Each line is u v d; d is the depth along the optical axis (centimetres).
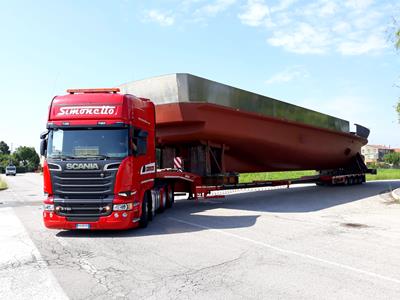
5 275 530
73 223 791
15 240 777
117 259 615
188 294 448
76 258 624
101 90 912
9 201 1694
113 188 792
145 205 912
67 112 834
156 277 516
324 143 1958
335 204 1396
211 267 564
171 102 1198
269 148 1588
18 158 10750
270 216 1091
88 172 792
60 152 811
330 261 598
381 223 966
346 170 2350
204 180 1333
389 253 650
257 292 454
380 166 6662
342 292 454
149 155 975
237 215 1116
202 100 1214
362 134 2427
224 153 1492
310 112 1800
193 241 751
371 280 501
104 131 823
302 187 2331
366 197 1648
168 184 1284
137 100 920
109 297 440
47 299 436
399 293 451
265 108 1492
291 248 686
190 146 1380
